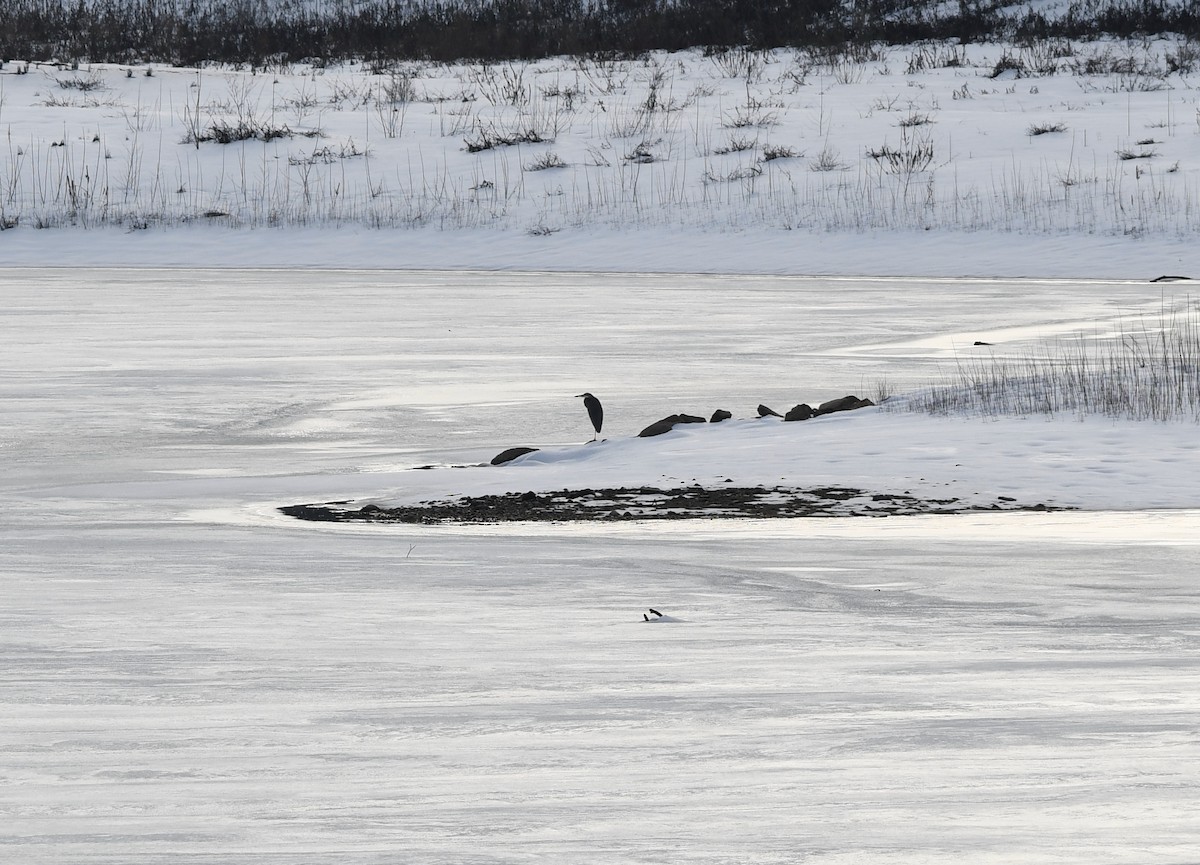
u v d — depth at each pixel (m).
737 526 52.28
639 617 34.75
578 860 15.23
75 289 151.38
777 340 116.25
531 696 25.75
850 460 64.38
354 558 44.84
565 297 145.88
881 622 34.00
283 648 30.86
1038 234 176.12
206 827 17.11
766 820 16.91
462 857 15.45
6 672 28.25
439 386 94.44
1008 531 49.78
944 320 127.62
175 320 128.12
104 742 22.31
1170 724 22.38
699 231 185.38
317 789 19.22
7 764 20.84
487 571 42.19
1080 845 15.36
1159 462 62.25
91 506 57.97
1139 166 192.50
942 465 62.88
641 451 68.38
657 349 111.50
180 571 42.41
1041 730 22.06
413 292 150.25
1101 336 115.31
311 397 90.19
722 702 24.95
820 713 23.83
